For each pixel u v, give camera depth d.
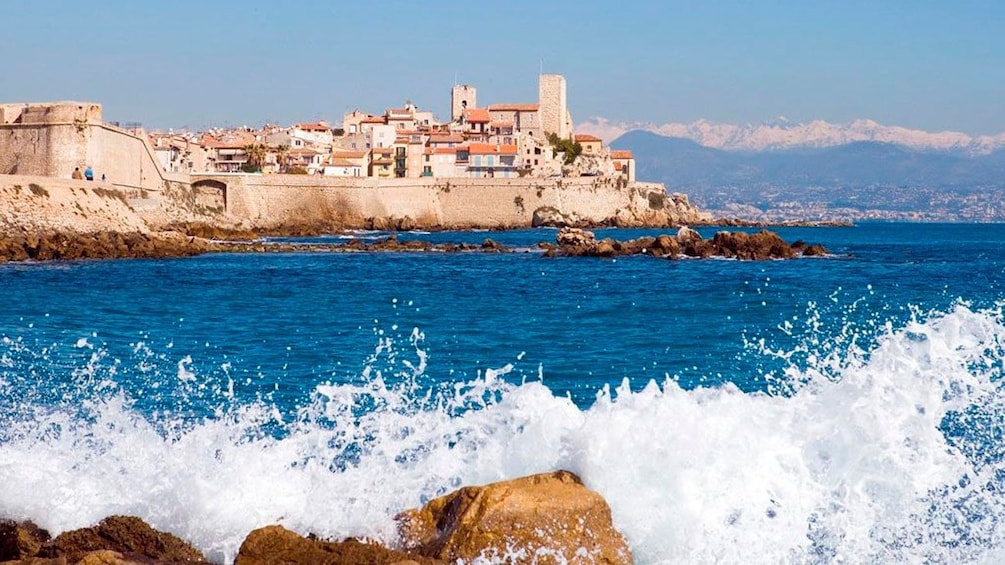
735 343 34.41
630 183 196.00
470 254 98.06
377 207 157.50
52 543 13.34
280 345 34.16
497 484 12.82
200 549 13.48
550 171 189.50
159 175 129.25
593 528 12.48
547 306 48.62
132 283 60.94
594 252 94.06
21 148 117.56
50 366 28.47
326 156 183.38
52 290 55.28
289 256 93.12
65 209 93.50
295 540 12.86
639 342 35.03
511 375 28.30
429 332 38.12
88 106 116.50
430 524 12.97
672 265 81.50
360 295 54.97
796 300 51.72
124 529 13.38
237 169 176.38
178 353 31.95
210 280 64.25
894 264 86.12
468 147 183.50
